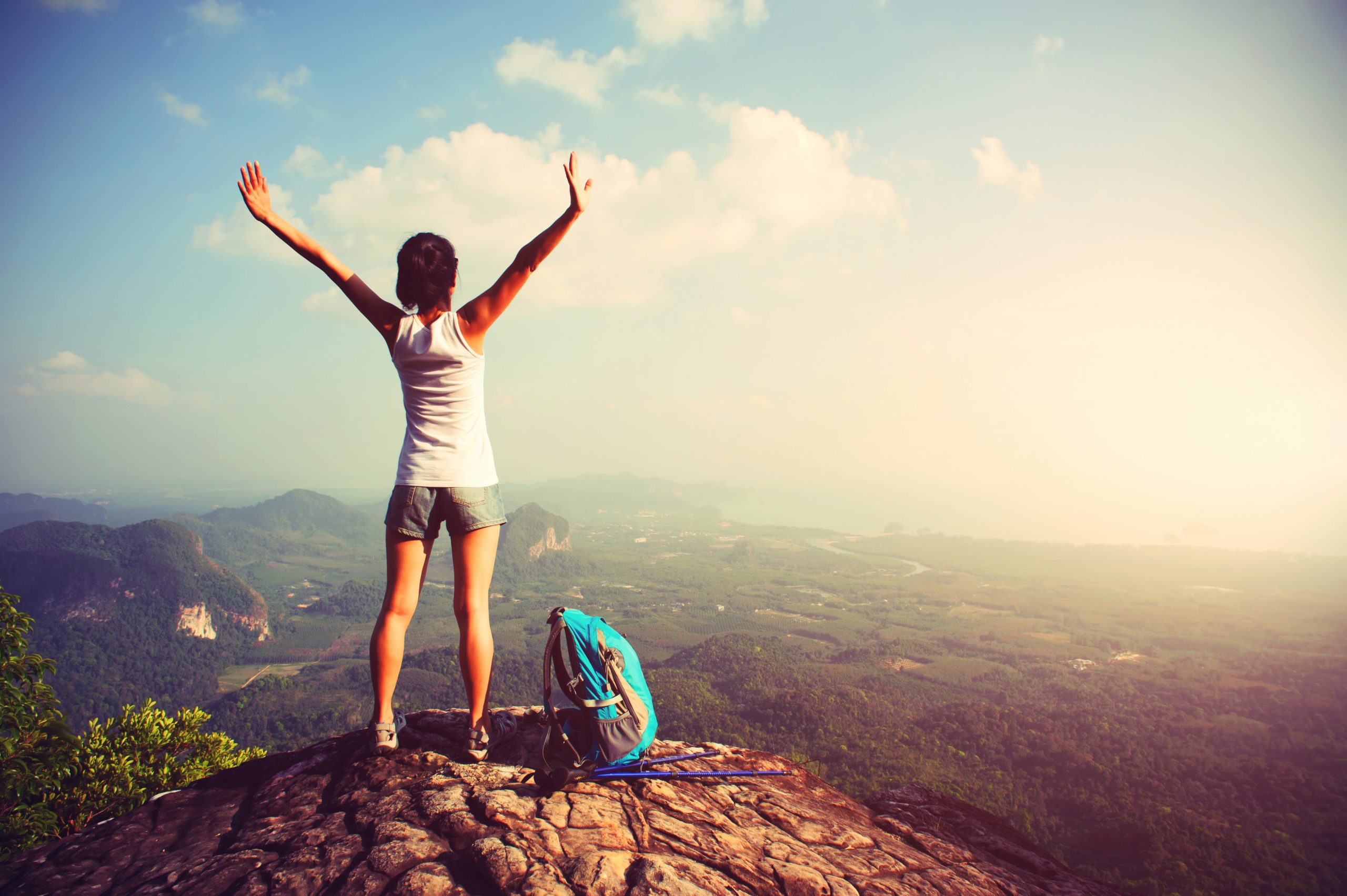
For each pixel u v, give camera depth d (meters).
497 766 3.21
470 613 3.32
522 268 3.22
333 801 2.93
